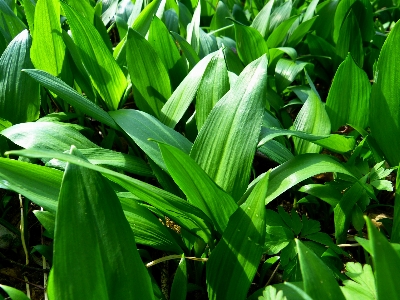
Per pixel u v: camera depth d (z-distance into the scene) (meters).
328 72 0.53
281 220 0.28
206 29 0.61
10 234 0.33
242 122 0.26
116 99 0.37
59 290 0.19
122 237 0.20
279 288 0.22
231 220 0.23
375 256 0.16
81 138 0.30
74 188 0.20
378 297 0.16
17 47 0.36
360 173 0.32
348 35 0.49
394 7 0.62
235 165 0.26
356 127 0.34
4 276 0.31
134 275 0.20
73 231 0.19
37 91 0.35
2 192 0.36
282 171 0.28
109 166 0.32
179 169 0.24
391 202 0.37
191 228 0.27
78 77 0.38
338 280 0.27
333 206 0.30
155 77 0.36
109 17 0.54
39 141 0.29
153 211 0.28
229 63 0.45
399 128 0.33
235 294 0.23
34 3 0.45
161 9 0.45
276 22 0.55
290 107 0.49
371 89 0.34
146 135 0.30
